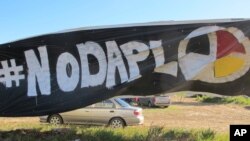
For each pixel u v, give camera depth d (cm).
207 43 973
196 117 2688
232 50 970
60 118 1888
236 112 3228
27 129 1266
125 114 1889
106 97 989
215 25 971
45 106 1005
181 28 979
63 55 1003
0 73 1020
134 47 984
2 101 1018
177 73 978
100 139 1070
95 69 992
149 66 978
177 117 2667
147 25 983
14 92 1016
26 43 1014
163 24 980
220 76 973
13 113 1016
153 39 980
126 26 988
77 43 1001
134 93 988
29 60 1013
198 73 973
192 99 5675
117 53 988
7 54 1019
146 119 2480
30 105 1010
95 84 991
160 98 3806
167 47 978
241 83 972
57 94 1002
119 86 982
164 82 980
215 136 1154
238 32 967
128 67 984
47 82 1006
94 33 996
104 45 992
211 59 972
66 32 1004
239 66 970
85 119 1888
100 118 1884
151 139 1068
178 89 985
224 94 977
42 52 1011
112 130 1202
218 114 2994
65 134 1125
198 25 975
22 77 1015
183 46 978
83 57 998
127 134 1143
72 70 1000
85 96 993
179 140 1082
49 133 1155
